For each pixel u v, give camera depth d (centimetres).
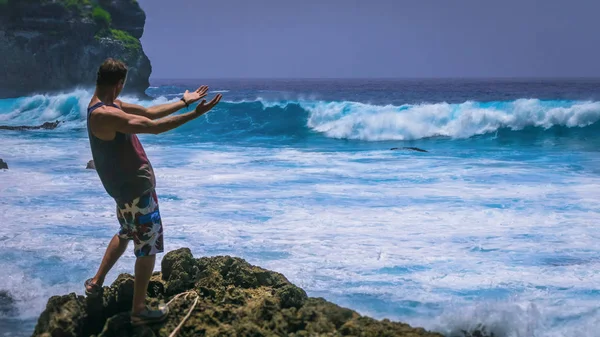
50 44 8119
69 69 8288
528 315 584
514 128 2589
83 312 468
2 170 1539
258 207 1090
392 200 1155
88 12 8444
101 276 470
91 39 8400
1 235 897
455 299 638
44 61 8119
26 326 595
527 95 7231
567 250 814
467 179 1412
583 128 2545
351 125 2742
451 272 726
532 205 1097
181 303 476
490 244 844
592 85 13400
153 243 441
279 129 2933
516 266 748
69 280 707
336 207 1090
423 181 1385
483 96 7050
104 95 423
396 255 795
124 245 469
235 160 1798
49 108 3919
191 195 1205
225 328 452
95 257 791
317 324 450
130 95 8688
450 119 2689
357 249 821
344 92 9338
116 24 9012
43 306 639
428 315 600
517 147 2256
